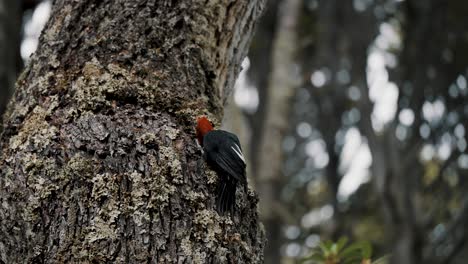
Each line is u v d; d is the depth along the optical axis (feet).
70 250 23.22
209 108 28.58
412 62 93.71
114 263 22.88
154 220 23.49
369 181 98.68
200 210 24.09
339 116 98.94
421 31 93.04
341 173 99.76
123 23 28.27
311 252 37.11
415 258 84.58
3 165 25.46
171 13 28.99
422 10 92.73
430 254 84.69
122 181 24.08
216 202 24.67
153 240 23.24
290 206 102.83
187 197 24.16
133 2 28.81
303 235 95.91
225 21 30.60
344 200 98.58
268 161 77.77
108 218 23.43
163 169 24.38
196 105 27.32
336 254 34.30
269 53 95.96
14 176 24.85
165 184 24.04
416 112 92.99
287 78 80.33
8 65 59.62
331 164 100.01
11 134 26.63
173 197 23.99
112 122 25.38
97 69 26.86
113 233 23.22
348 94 96.43
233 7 30.94
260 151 78.69
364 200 98.02
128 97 26.27
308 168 105.09
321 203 103.40
